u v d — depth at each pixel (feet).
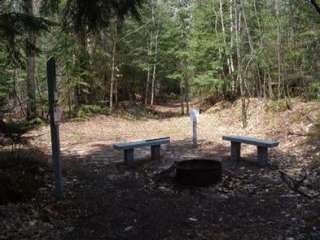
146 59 79.77
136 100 91.09
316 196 20.30
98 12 17.89
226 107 67.05
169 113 76.28
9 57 22.15
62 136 43.96
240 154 31.27
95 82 63.26
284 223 16.93
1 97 45.09
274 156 30.55
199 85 73.10
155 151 30.12
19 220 16.06
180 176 22.63
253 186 22.67
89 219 17.39
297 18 50.90
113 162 29.30
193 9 80.38
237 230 16.31
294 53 50.19
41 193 19.95
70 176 24.59
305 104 45.98
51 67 19.40
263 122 46.01
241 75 53.47
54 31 49.29
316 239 15.11
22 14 18.88
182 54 73.15
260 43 58.70
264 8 62.59
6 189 18.40
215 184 22.67
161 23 81.25
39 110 52.85
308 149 30.96
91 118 57.31
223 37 67.72
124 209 18.83
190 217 17.89
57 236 15.34
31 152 29.58
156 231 16.28
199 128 51.31
